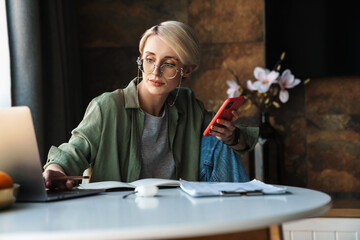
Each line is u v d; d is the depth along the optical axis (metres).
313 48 2.87
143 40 1.56
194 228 0.68
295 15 2.88
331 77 2.91
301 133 2.94
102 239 0.64
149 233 0.65
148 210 0.85
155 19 3.05
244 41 3.00
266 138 2.60
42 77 2.31
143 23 3.06
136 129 1.57
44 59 2.45
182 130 1.69
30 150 0.98
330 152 2.91
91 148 1.47
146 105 1.62
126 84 3.05
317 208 0.87
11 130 0.99
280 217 0.77
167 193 1.15
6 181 0.90
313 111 2.93
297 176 2.93
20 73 2.21
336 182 2.90
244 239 0.82
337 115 2.91
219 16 3.02
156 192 1.08
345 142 2.90
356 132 2.89
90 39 3.06
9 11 2.22
